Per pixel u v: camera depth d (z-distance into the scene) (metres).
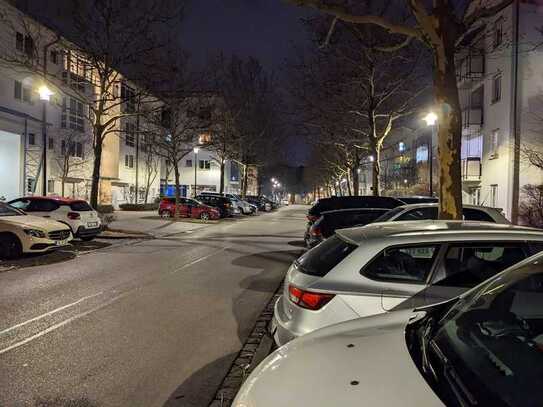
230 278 10.06
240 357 5.20
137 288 8.87
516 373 1.89
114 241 16.95
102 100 18.50
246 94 40.78
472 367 2.01
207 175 62.09
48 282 9.27
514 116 23.16
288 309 4.30
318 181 86.12
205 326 6.41
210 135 42.06
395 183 49.88
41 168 30.88
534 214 21.83
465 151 30.28
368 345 2.41
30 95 29.73
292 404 1.94
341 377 2.08
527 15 22.88
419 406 1.80
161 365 4.96
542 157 21.94
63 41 22.66
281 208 69.44
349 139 27.58
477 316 2.49
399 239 4.26
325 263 4.36
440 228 4.59
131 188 47.94
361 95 23.06
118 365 4.95
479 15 8.57
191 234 20.67
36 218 12.41
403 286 4.03
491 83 26.12
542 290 2.46
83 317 6.77
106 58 17.94
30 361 5.02
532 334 2.16
